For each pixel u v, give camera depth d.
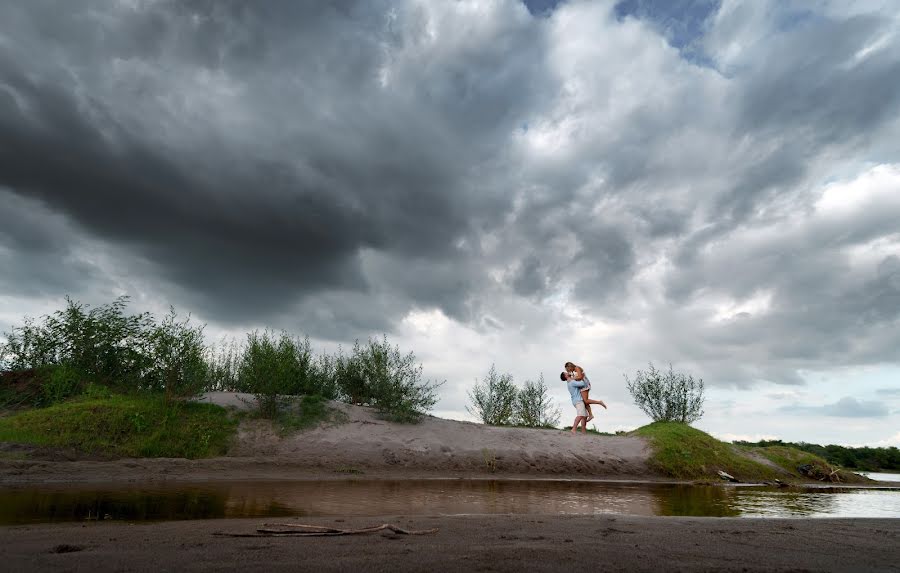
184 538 4.41
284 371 15.34
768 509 8.79
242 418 14.30
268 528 4.89
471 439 15.38
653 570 3.56
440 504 7.88
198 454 12.33
